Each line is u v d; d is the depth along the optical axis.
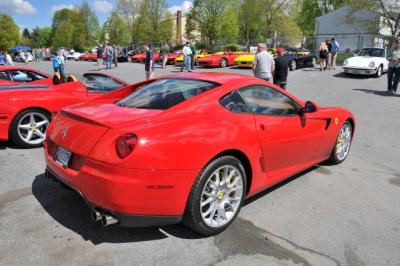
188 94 3.41
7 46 78.88
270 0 48.03
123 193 2.67
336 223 3.50
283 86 9.95
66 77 6.72
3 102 5.26
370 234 3.32
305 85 15.02
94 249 2.92
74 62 37.25
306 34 61.62
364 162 5.42
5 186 4.13
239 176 3.29
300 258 2.90
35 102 5.47
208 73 4.07
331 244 3.12
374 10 32.50
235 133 3.21
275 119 3.74
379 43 32.34
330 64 20.88
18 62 42.38
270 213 3.65
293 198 4.04
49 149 3.44
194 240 3.10
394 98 11.80
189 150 2.84
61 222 3.34
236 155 3.35
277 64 9.77
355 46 37.03
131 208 2.72
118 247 2.96
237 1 48.03
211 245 3.03
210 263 2.79
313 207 3.83
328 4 59.09
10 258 2.77
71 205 3.69
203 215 3.04
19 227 3.23
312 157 4.52
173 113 3.06
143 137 2.72
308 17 60.97
